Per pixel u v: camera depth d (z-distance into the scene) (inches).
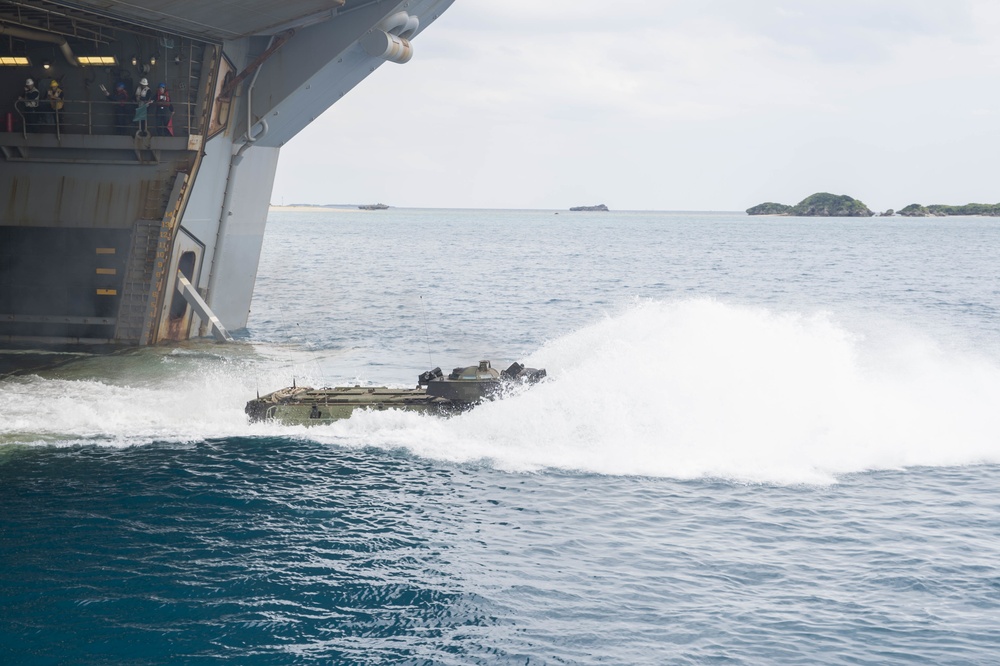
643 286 3176.7
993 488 851.4
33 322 1715.1
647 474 893.2
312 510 800.3
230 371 1461.6
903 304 2637.8
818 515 784.3
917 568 670.5
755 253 5570.9
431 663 543.2
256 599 625.6
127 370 1445.6
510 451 967.0
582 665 539.5
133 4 1323.8
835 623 586.9
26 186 1697.8
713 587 642.8
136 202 1670.8
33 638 568.7
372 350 1707.7
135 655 550.9
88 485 864.9
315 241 7022.6
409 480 882.1
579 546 718.5
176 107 1668.3
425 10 1817.2
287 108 1776.6
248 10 1425.9
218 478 887.1
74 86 1683.1
